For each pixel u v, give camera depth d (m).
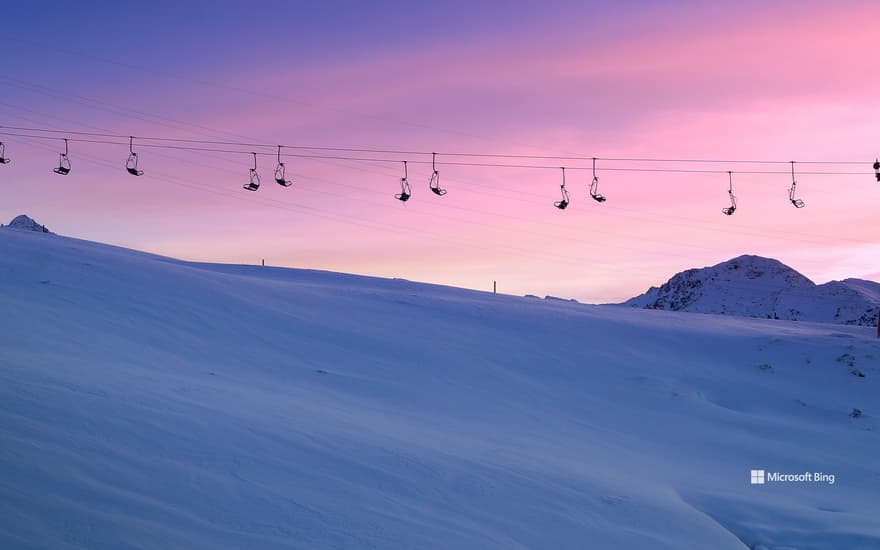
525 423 27.61
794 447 29.20
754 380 40.56
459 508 13.58
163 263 47.88
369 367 33.59
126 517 9.85
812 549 15.06
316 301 45.53
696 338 48.19
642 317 54.84
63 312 31.34
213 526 10.34
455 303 50.81
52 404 13.98
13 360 18.61
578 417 30.39
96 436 12.74
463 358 37.78
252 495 11.84
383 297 50.12
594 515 14.70
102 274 40.00
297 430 16.72
